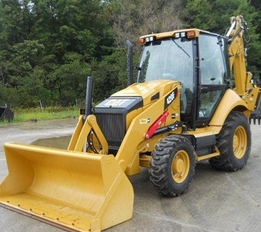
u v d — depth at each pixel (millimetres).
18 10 31359
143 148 5211
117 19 28984
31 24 32094
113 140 5219
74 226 4070
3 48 29422
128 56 6125
